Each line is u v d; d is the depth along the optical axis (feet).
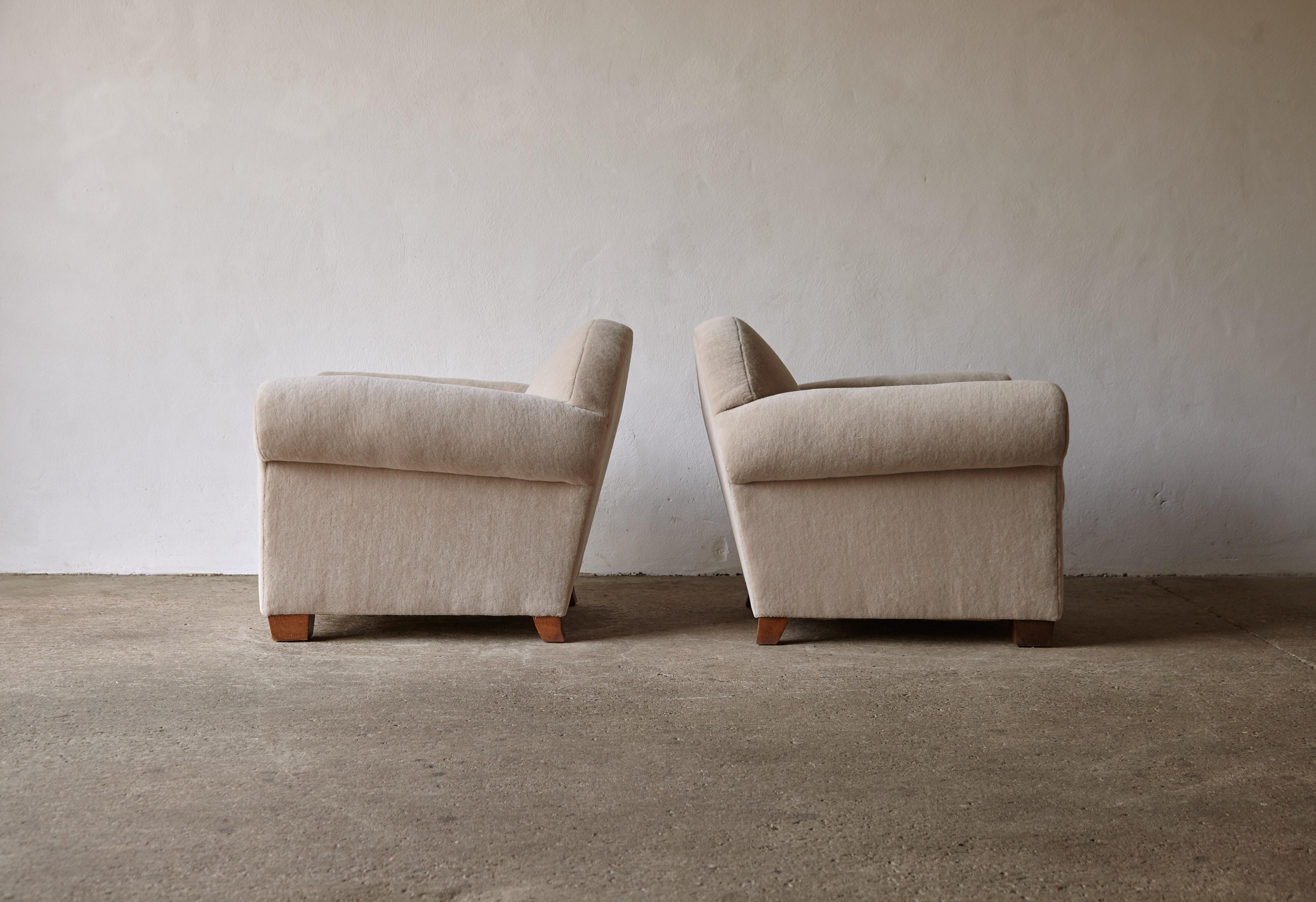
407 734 5.97
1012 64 11.73
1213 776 5.34
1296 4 11.68
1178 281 11.79
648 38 11.69
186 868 4.19
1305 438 11.86
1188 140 11.75
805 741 5.91
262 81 11.55
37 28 11.40
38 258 11.46
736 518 8.42
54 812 4.74
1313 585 11.29
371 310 11.69
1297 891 4.07
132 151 11.48
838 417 8.00
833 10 11.69
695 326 11.82
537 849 4.42
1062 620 9.51
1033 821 4.75
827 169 11.75
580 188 11.71
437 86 11.64
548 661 7.83
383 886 4.05
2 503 11.54
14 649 8.00
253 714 6.34
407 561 8.27
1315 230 11.77
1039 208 11.78
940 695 6.92
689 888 4.07
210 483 11.65
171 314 11.55
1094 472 11.89
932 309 11.82
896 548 8.29
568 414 8.07
